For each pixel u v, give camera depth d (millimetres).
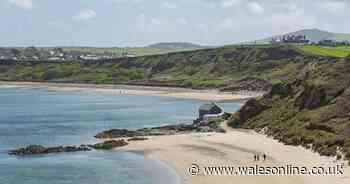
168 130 119000
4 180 73125
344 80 105188
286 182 65188
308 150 84875
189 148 93375
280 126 103750
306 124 95312
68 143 106938
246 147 91375
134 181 70688
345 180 64062
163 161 83438
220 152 88125
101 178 73125
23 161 87000
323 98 102812
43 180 73000
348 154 74562
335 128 87750
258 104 119375
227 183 66625
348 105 94188
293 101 112125
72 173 76938
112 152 93188
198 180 69438
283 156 81500
